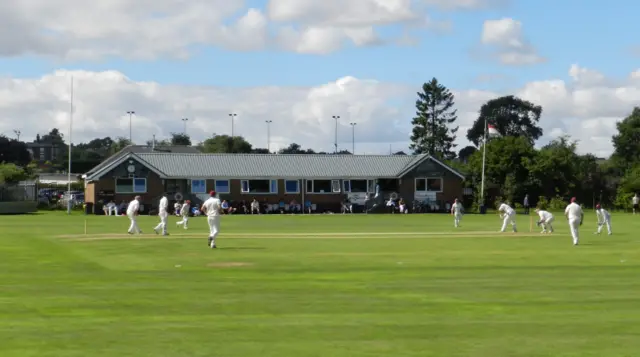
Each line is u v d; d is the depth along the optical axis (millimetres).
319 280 21578
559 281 21422
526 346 13273
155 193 78750
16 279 21781
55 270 24016
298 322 15312
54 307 16984
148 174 78562
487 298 18359
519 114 159750
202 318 15711
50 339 13688
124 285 20531
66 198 84750
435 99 139875
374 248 31969
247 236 39156
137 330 14484
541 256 28672
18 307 16984
